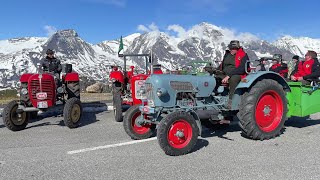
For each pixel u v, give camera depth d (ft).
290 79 28.12
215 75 22.24
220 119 21.03
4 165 16.44
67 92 30.07
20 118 26.02
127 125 21.57
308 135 21.71
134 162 16.61
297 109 23.09
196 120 18.43
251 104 20.33
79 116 26.94
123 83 30.91
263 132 20.53
